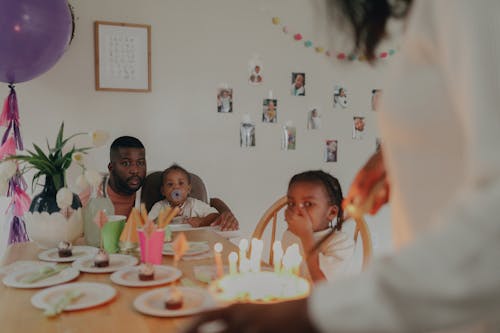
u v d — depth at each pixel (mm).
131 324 862
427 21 422
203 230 1846
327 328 350
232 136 2973
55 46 2105
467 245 307
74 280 1165
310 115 3125
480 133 331
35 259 1409
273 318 368
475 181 334
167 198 2598
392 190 540
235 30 2938
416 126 453
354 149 3240
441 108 427
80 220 1546
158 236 1297
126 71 2732
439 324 323
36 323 870
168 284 1122
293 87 3074
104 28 2668
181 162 2887
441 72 422
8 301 997
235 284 996
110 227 1455
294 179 1775
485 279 302
